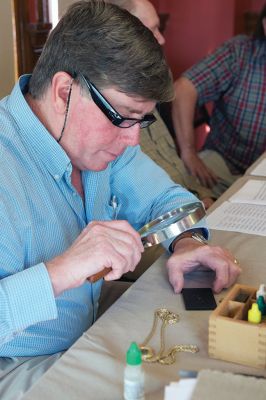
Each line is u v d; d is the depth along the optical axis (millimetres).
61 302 1155
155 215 1435
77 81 1092
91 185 1278
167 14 4258
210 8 4324
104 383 884
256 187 1855
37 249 1123
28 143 1151
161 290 1195
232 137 2908
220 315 944
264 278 1242
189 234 1356
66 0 2781
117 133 1135
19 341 1107
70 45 1080
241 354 926
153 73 1056
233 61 2797
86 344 985
